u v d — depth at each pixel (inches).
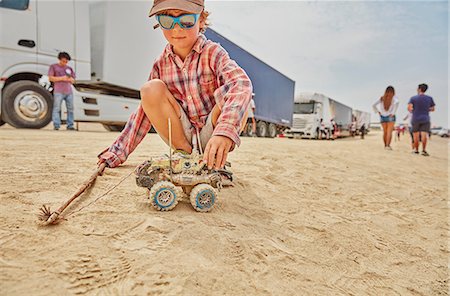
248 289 46.8
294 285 50.6
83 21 302.5
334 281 54.7
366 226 82.7
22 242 49.4
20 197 67.7
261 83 597.0
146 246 52.9
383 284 57.6
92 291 41.1
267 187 102.5
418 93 345.1
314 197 101.7
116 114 344.8
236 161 143.2
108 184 82.0
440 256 72.6
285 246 62.8
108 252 49.9
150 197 67.0
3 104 278.2
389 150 366.9
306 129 773.9
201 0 73.0
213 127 81.4
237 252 55.7
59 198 69.7
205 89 81.4
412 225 90.3
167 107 80.5
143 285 43.3
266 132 656.4
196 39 77.9
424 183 157.9
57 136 215.6
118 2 331.0
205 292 44.1
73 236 53.2
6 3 261.7
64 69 287.0
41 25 277.9
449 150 641.6
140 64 355.9
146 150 161.0
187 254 52.1
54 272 43.3
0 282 39.7
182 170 70.5
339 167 167.8
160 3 70.4
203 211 70.0
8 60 265.1
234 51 498.3
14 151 124.3
